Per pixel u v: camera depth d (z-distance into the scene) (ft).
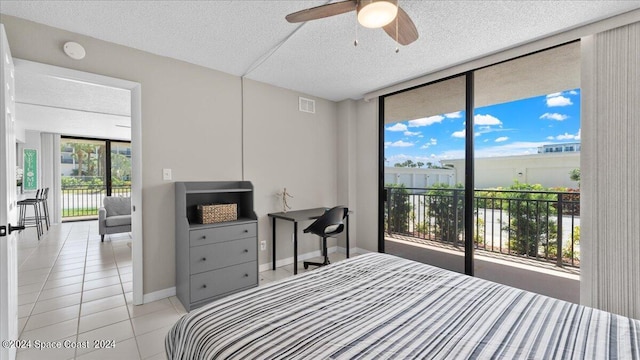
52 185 20.92
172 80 8.74
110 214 16.44
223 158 9.90
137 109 8.07
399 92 11.49
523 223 11.12
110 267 11.23
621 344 3.25
